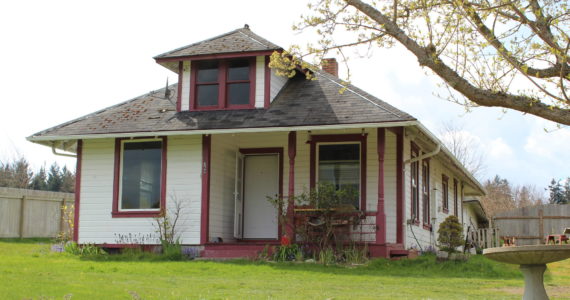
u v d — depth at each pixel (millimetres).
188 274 13156
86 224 18391
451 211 25719
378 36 11352
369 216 16625
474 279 13195
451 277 13516
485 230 26406
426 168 21062
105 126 18438
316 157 18000
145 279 12023
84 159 18734
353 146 17797
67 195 26500
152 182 18094
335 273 13672
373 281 12445
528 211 32000
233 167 18906
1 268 12797
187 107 18656
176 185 17812
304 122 16438
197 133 17078
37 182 57125
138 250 17234
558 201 79875
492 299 10039
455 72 10062
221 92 18438
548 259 8875
